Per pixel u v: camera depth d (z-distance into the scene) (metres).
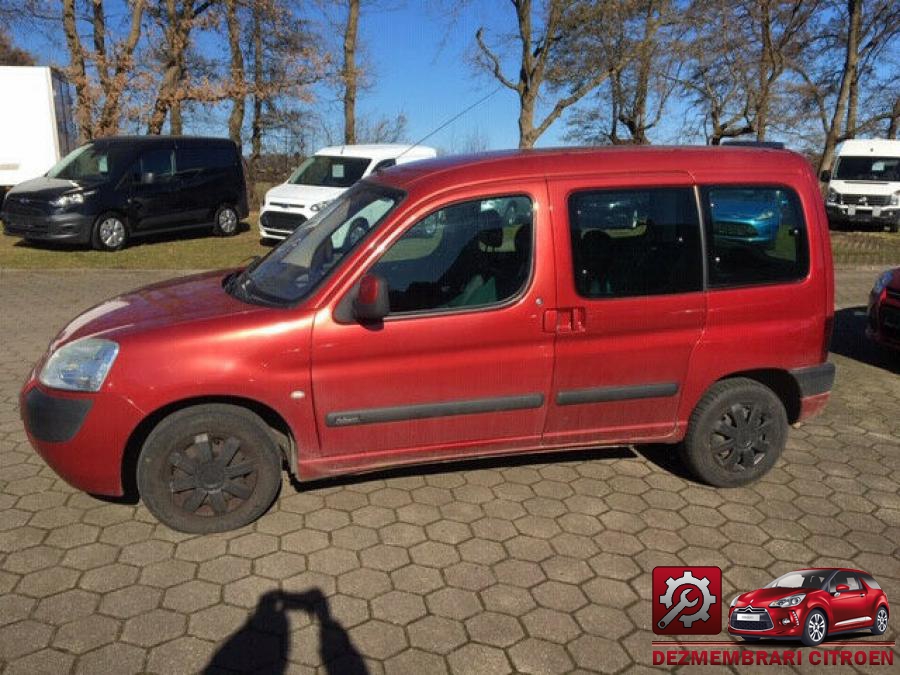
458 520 3.87
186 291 4.13
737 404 4.16
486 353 3.73
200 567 3.40
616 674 2.81
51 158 16.88
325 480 4.28
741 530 3.84
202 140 15.18
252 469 3.67
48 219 12.66
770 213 4.05
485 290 3.70
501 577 3.39
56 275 11.23
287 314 3.55
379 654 2.88
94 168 13.62
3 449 4.59
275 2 20.31
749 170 4.03
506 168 3.79
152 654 2.84
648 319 3.88
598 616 3.14
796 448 4.95
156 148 14.24
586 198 3.80
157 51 19.12
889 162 21.31
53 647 2.86
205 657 2.83
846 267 13.50
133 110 18.47
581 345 3.83
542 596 3.26
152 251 13.53
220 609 3.11
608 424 4.04
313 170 14.86
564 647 2.95
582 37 18.92
